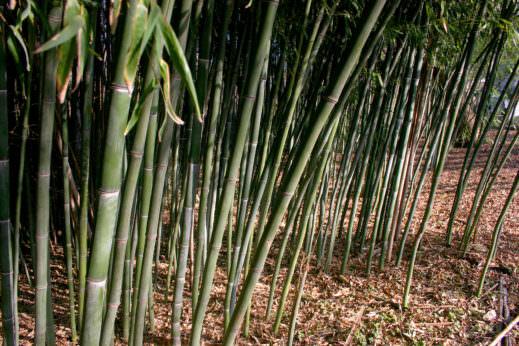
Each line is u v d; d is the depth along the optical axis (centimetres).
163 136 130
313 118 103
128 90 85
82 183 159
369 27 92
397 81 264
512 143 272
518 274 285
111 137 88
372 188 298
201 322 148
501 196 471
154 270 275
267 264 296
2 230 126
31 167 238
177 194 240
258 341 210
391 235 309
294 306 197
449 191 496
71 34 68
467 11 229
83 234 172
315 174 183
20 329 204
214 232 134
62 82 74
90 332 105
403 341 216
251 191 204
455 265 300
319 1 175
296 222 296
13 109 220
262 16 105
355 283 275
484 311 244
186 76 77
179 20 112
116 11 75
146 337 206
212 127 149
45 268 134
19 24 86
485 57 257
